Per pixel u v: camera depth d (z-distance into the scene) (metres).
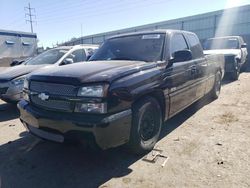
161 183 2.79
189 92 4.66
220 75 6.95
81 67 3.49
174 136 4.18
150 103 3.46
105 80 2.91
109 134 2.83
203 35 24.84
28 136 4.39
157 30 4.58
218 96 7.01
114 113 2.91
